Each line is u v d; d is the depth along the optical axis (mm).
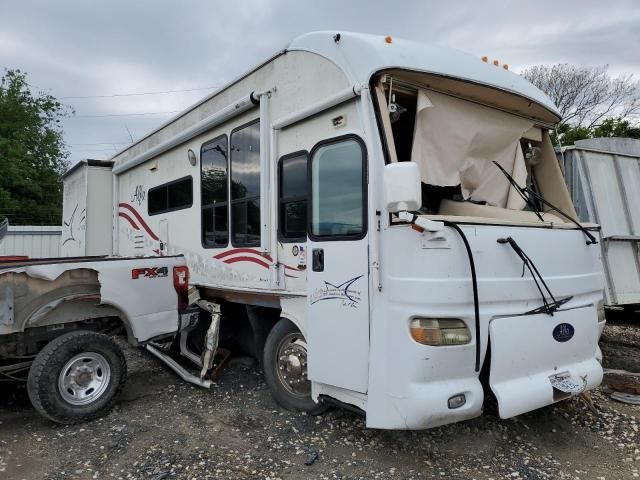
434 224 2990
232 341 5691
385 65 3400
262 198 4453
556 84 24953
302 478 3246
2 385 5316
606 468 3326
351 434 3850
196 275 5754
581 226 3951
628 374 4867
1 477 3336
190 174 5883
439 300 3010
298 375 4230
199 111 5656
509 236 3348
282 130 4336
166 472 3352
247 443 3773
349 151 3564
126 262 4754
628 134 20078
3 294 4125
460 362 3090
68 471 3406
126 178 7957
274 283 4359
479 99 4070
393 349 3135
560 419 4062
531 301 3414
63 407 4117
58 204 28000
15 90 28750
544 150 4707
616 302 6719
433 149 3848
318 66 3900
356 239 3416
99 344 4375
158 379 5453
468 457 3477
